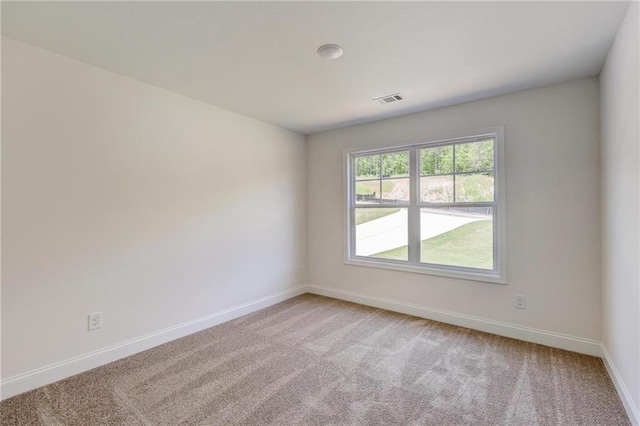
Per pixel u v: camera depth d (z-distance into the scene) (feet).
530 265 9.20
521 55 7.21
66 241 7.32
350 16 5.79
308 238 14.51
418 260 11.62
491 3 5.41
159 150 9.11
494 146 10.04
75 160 7.45
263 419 5.91
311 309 12.15
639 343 5.40
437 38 6.52
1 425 5.74
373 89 9.17
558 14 5.72
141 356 8.38
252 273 11.93
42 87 6.93
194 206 10.02
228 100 10.09
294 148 13.84
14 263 6.61
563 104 8.68
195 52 7.10
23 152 6.70
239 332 9.98
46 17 5.78
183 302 9.71
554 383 7.04
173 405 6.32
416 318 11.19
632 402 5.80
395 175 12.27
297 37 6.49
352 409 6.19
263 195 12.37
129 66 7.77
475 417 5.94
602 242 7.99
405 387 6.93
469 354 8.45
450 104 10.45
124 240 8.36
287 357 8.32
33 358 6.85
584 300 8.45
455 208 10.84
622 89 6.08
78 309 7.52
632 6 5.38
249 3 5.42
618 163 6.49
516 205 9.39
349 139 13.12
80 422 5.82
